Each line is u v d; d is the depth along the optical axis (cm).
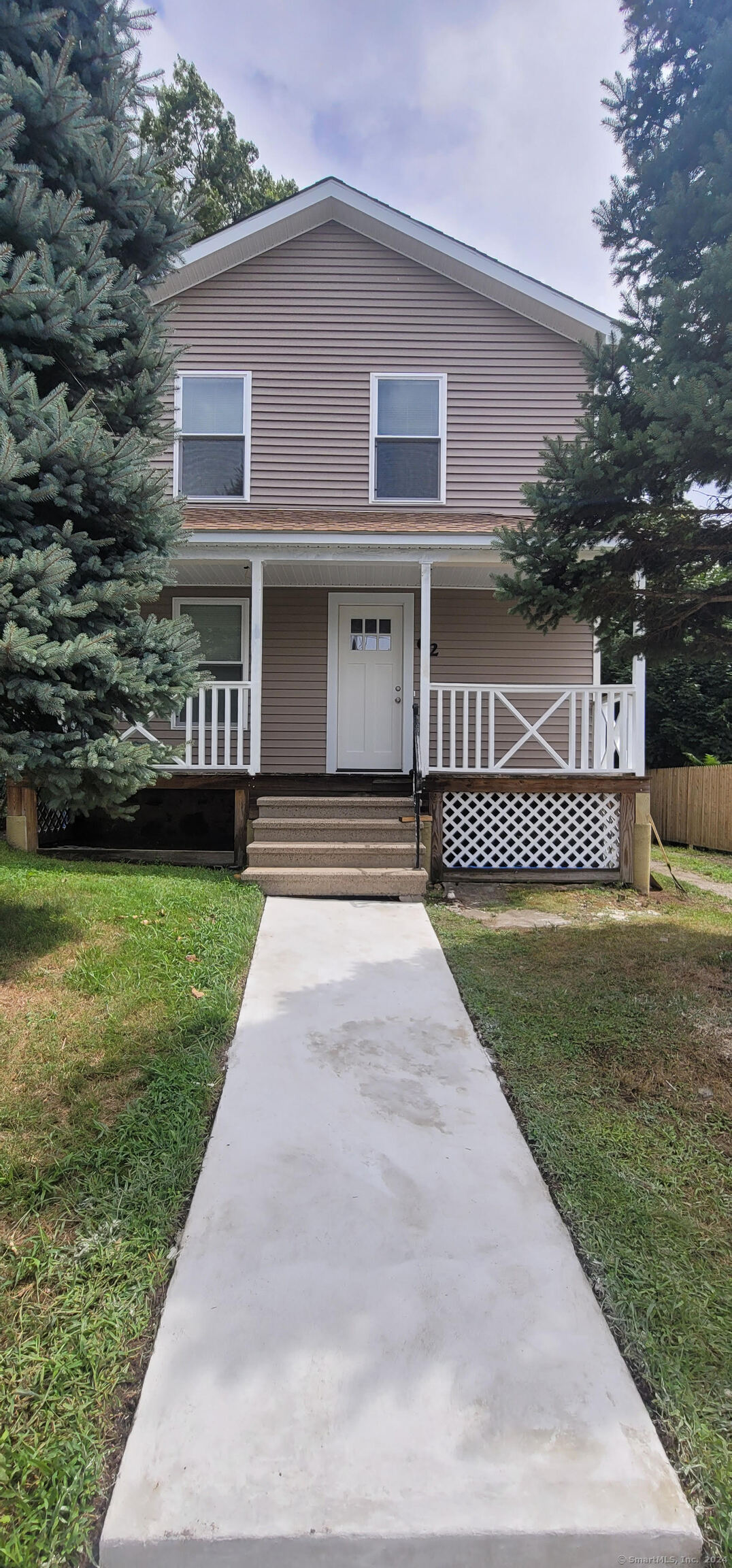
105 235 392
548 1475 149
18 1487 144
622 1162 253
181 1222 216
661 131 402
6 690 338
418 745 745
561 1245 213
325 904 575
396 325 857
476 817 721
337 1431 156
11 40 366
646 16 371
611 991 401
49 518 384
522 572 495
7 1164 231
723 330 347
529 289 838
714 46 353
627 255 411
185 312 852
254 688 703
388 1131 267
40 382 404
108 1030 317
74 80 355
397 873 598
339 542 686
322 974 420
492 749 706
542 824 721
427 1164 248
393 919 537
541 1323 185
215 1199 227
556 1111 282
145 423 438
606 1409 163
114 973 367
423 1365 172
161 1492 144
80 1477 145
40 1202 218
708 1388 169
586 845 761
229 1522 139
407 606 866
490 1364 173
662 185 388
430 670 863
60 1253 200
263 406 854
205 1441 153
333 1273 199
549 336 859
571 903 630
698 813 1159
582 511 429
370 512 848
